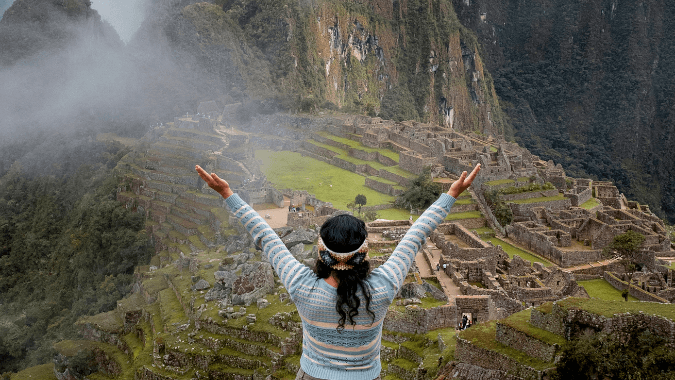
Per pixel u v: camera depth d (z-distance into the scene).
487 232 94.00
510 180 106.06
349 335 7.08
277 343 38.62
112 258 97.75
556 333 23.70
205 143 125.25
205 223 92.81
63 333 68.62
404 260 7.24
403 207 97.81
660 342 21.45
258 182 91.56
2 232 153.50
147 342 46.75
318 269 7.18
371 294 6.95
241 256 52.06
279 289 44.44
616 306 23.12
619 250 79.94
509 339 24.67
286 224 71.25
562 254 80.88
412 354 31.00
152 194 108.38
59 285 109.12
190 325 43.88
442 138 124.00
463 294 44.12
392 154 127.25
